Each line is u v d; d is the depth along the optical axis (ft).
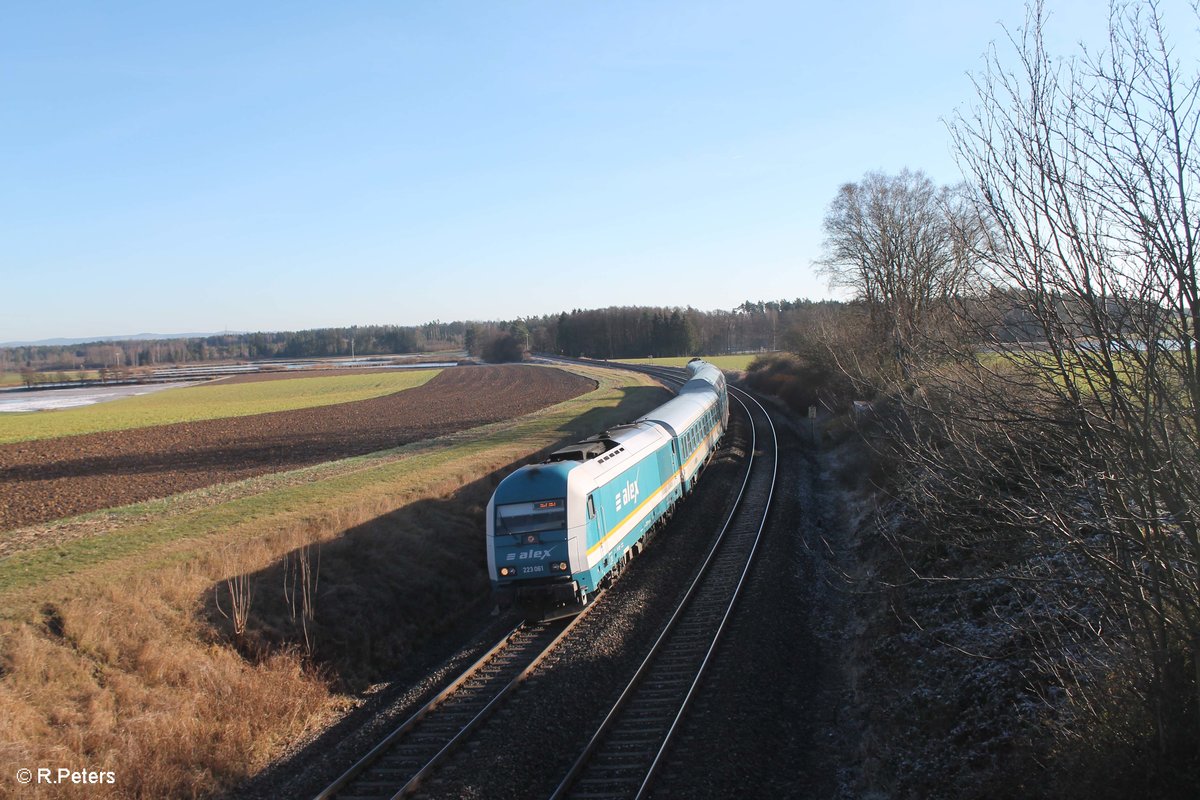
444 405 204.44
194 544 59.62
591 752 35.96
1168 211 18.34
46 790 32.09
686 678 43.06
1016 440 27.12
